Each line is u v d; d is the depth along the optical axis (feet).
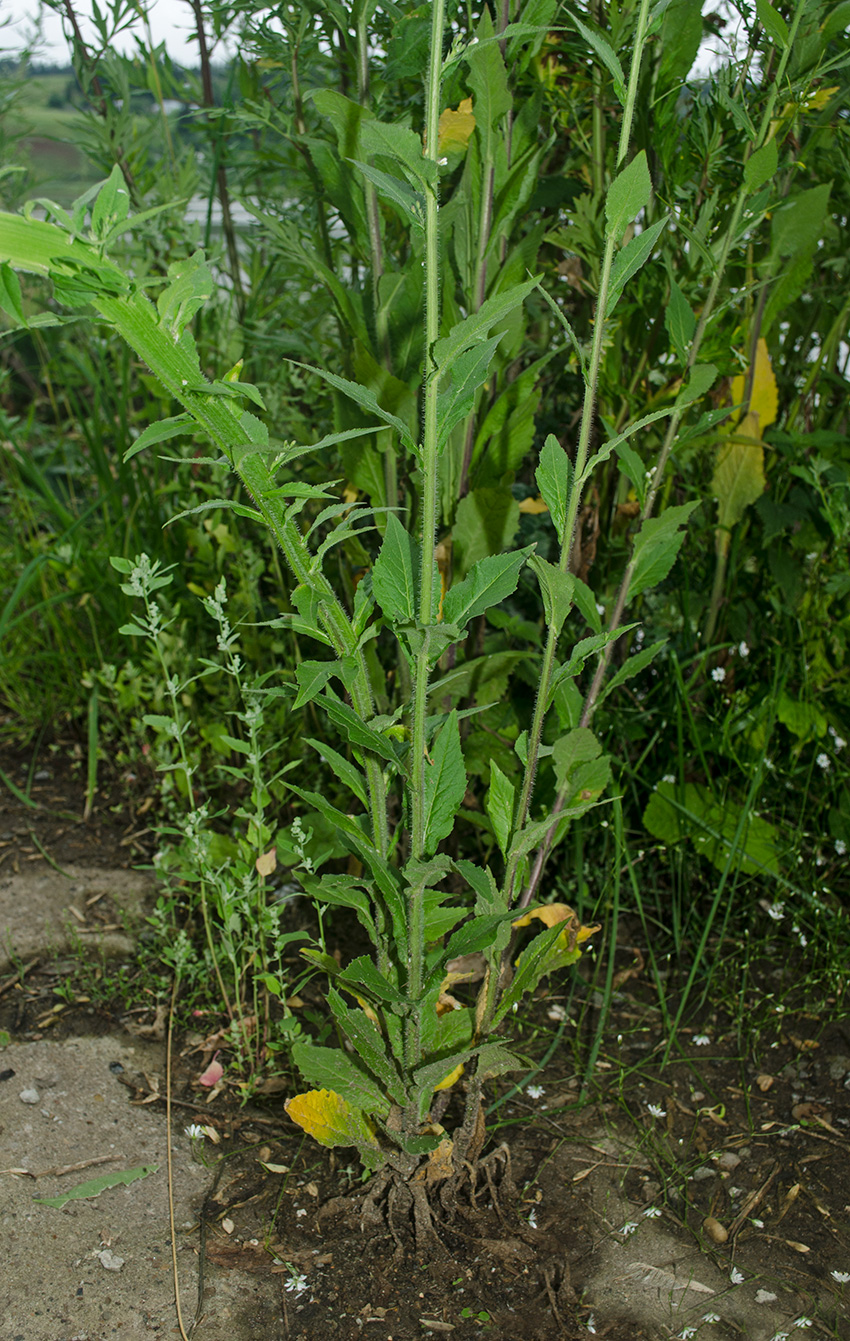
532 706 7.27
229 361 8.46
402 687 5.84
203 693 9.01
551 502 4.00
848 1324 4.70
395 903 4.16
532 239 5.27
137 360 10.37
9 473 10.47
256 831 5.91
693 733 7.19
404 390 5.04
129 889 7.73
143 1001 6.71
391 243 6.14
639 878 7.59
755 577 8.11
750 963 6.97
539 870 5.19
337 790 7.63
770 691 7.37
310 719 8.23
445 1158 4.86
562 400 8.63
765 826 7.23
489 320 3.22
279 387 8.38
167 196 8.43
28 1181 5.36
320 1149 5.61
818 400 8.38
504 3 4.88
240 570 8.20
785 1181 5.46
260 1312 4.71
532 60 5.78
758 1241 5.13
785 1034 6.44
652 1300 4.81
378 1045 4.55
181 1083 6.07
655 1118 5.86
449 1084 4.95
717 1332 4.65
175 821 8.05
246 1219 5.19
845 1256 5.05
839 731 7.66
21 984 6.84
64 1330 4.58
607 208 3.76
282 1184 5.39
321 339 6.91
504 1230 5.13
